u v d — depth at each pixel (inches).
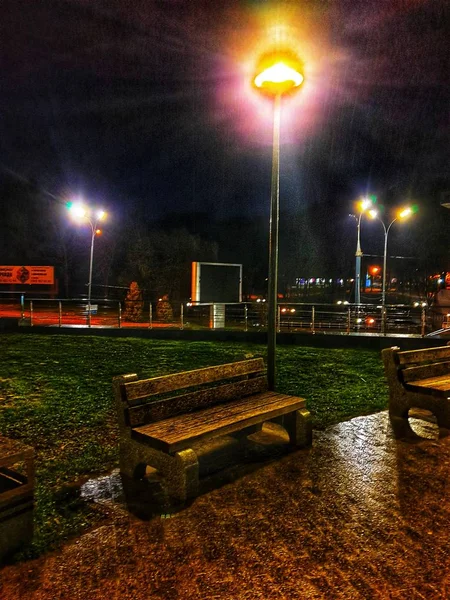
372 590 95.7
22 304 680.4
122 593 94.3
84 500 134.3
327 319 1065.5
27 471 110.2
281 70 209.6
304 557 106.9
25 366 342.0
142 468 151.1
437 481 148.9
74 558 106.0
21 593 94.3
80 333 574.2
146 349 434.9
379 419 216.5
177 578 99.2
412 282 1882.4
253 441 187.5
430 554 108.5
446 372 240.2
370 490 141.9
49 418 213.6
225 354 412.2
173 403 157.6
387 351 219.5
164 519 123.4
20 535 108.7
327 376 315.0
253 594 94.2
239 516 125.3
